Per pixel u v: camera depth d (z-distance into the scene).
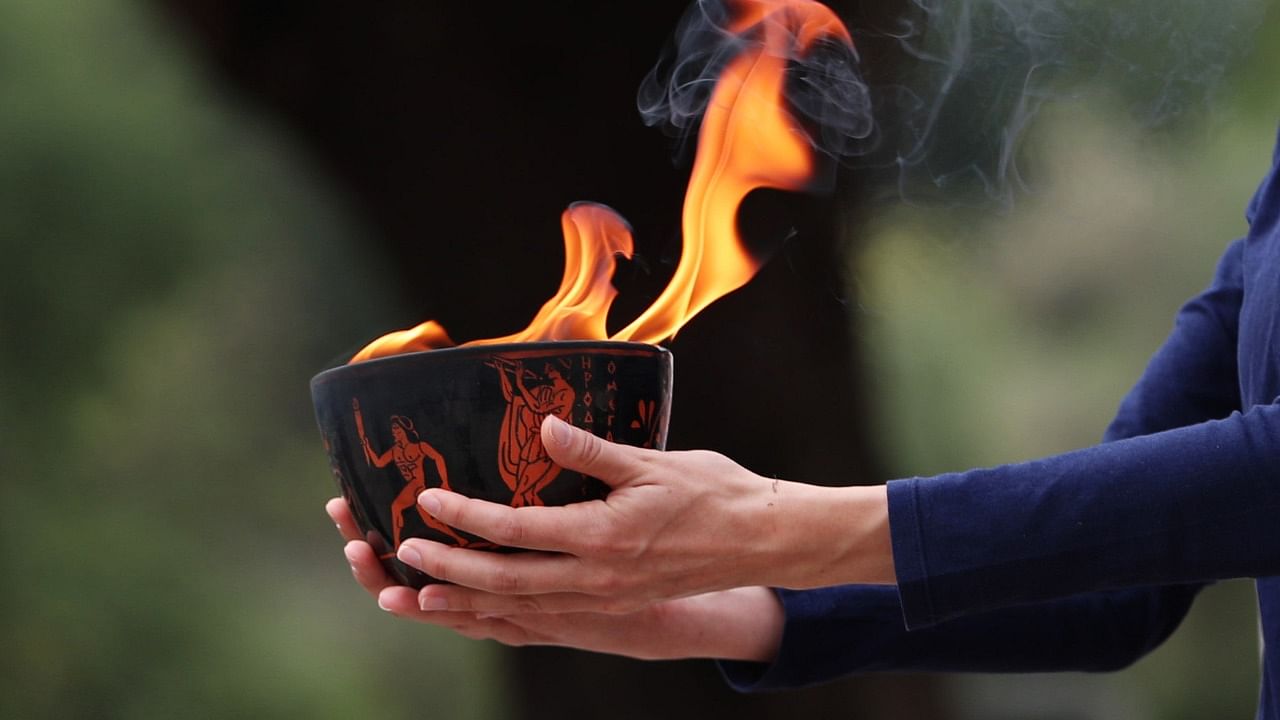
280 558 11.57
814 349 4.99
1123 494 2.10
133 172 9.60
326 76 4.98
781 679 2.78
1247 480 2.08
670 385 2.41
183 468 11.15
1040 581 2.13
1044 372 11.20
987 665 2.80
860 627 2.77
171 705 10.48
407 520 2.25
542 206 4.90
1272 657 2.47
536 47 4.80
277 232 8.69
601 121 4.80
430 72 4.87
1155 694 12.10
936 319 9.59
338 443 2.32
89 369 10.48
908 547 2.13
